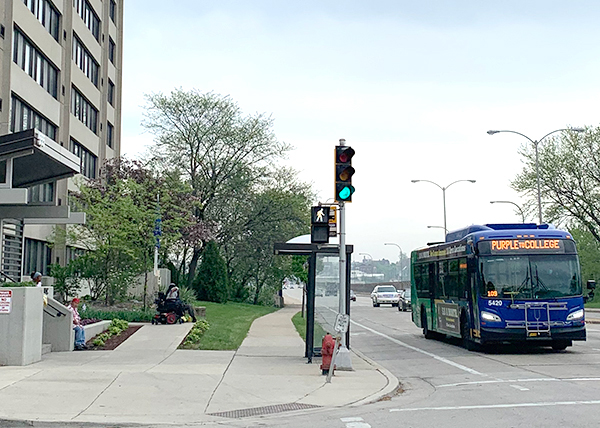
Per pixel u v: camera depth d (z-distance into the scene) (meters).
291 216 55.81
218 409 11.08
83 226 31.14
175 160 51.62
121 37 53.84
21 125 31.25
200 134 51.41
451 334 22.17
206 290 51.59
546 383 13.36
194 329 22.91
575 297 18.80
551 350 20.25
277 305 64.75
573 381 13.54
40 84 34.19
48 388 12.41
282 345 21.27
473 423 9.62
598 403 10.95
